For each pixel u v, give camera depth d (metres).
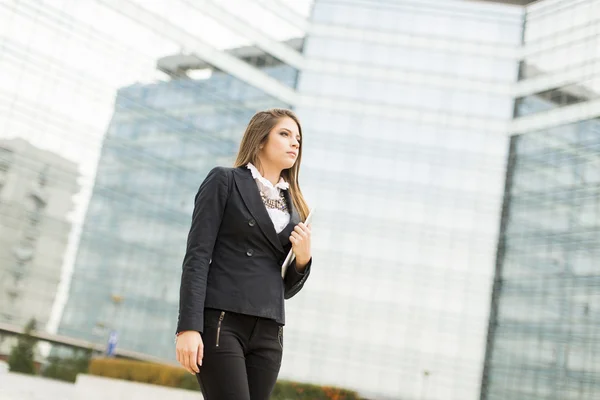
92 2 35.72
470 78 41.28
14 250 32.38
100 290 34.75
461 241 40.25
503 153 40.66
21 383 22.28
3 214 32.16
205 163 38.66
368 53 41.78
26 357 30.00
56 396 18.73
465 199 40.53
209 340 2.25
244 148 2.67
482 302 39.62
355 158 41.16
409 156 41.06
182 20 38.53
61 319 33.38
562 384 35.53
